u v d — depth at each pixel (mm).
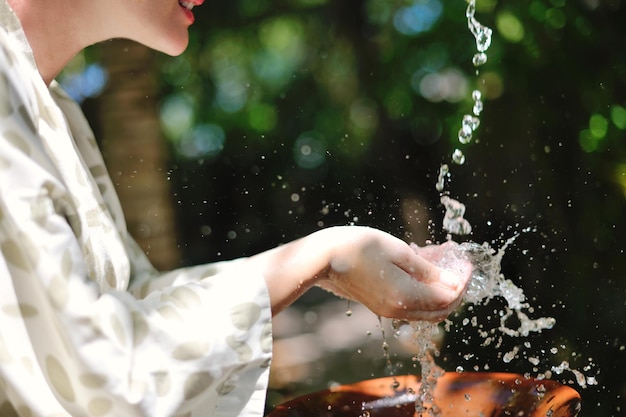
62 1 1758
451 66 7164
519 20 5137
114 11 1762
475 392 1768
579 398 1658
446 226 1979
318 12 9195
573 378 3422
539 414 1664
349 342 6668
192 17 1820
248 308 1547
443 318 1690
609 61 4641
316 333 7105
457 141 6969
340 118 9172
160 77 8172
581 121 4711
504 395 1743
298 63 9820
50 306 1451
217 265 2027
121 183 4680
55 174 1512
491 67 5297
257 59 10172
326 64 9289
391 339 6051
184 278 2006
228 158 9875
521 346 3758
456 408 1754
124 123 4684
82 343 1442
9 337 1481
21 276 1480
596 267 4117
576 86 4766
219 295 1545
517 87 5133
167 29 1789
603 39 4668
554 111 4898
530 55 5059
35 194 1465
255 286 1565
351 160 8508
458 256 1830
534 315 3914
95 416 1470
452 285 1682
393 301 1651
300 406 1753
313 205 9305
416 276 1668
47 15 1762
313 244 1652
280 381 5836
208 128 10242
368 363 5961
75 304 1443
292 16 9562
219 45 10000
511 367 3701
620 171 4352
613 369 3461
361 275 1648
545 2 4980
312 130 9742
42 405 1498
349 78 8641
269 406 5375
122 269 1863
